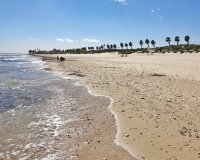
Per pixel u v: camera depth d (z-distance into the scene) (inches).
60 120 599.2
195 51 3572.8
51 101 820.6
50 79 1456.7
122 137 460.1
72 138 476.4
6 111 697.0
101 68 2021.4
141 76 1315.2
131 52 5359.3
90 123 562.9
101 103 748.6
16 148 434.9
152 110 615.2
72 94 932.0
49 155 404.2
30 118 622.8
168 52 4099.4
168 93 812.0
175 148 390.3
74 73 1750.7
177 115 557.9
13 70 2225.6
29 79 1476.4
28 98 876.6
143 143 422.6
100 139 461.1
